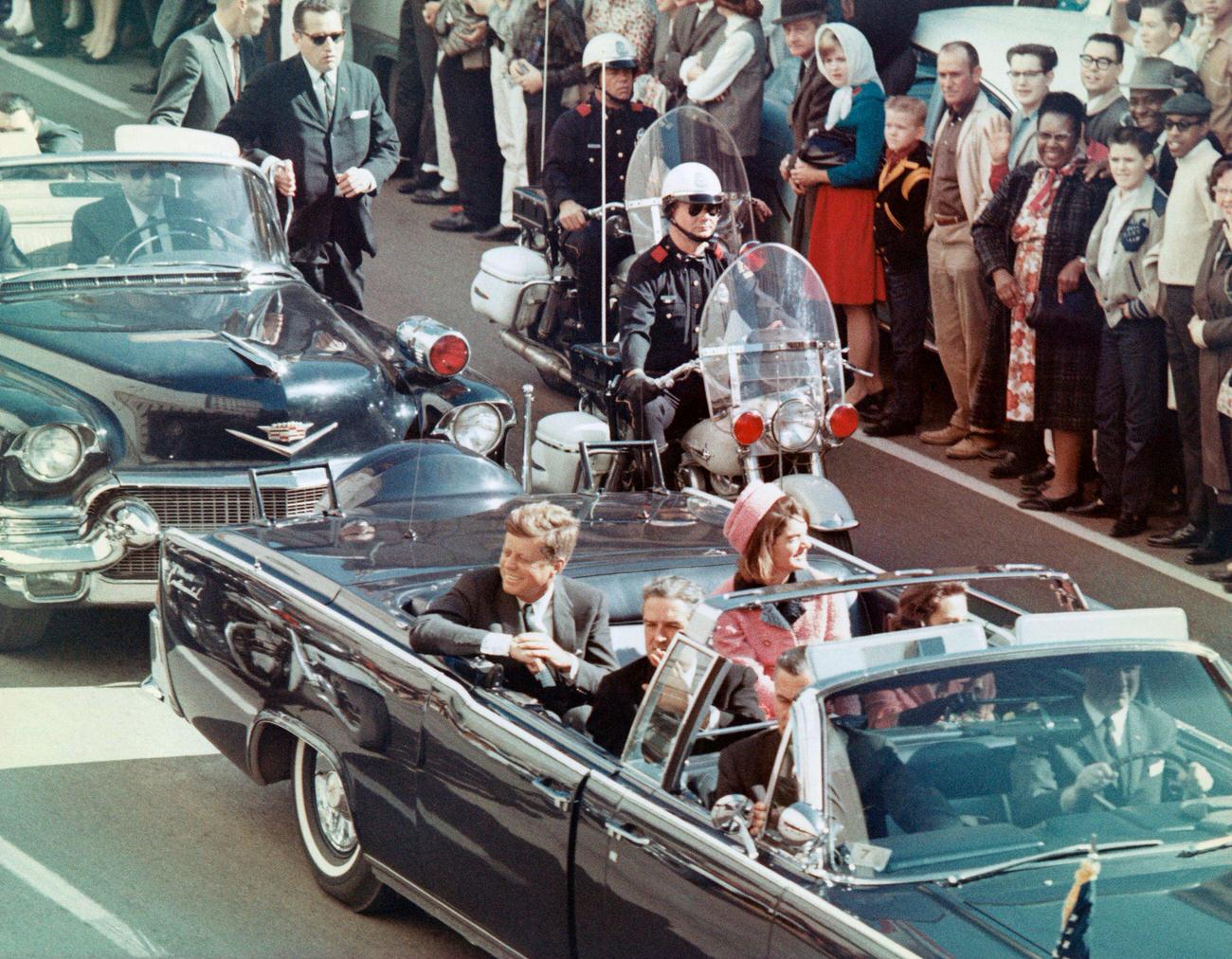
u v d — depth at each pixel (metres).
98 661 10.45
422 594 7.35
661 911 5.59
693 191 10.80
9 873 7.78
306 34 13.92
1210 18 11.05
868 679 5.63
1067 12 12.00
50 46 23.31
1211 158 11.12
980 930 4.89
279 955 7.11
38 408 9.82
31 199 11.80
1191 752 5.78
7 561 9.73
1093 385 12.34
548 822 6.06
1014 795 5.52
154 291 11.54
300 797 7.75
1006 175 12.63
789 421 9.95
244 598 7.74
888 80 13.67
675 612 6.46
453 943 7.31
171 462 9.98
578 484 11.39
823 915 5.03
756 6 15.10
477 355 16.08
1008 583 11.23
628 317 10.83
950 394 15.25
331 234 14.47
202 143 12.88
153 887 7.70
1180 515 12.41
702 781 5.99
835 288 14.41
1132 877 5.23
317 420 10.35
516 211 14.81
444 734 6.55
